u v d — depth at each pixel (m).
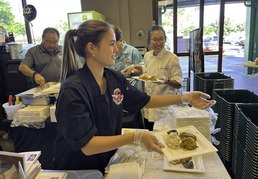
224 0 3.94
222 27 4.05
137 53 2.60
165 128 1.19
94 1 3.88
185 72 4.02
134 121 1.70
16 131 1.89
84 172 0.90
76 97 0.82
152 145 0.80
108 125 0.96
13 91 3.13
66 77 0.93
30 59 2.38
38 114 1.73
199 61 2.73
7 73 3.09
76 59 0.94
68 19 3.41
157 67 2.03
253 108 1.53
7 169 0.75
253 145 1.20
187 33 4.11
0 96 3.16
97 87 0.93
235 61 5.20
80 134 0.78
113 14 3.90
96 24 0.86
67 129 0.79
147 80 1.88
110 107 0.98
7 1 3.93
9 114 1.90
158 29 1.99
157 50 2.01
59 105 0.83
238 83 4.54
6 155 0.77
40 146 1.87
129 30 3.94
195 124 1.17
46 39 2.30
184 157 0.88
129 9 3.89
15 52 3.08
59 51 2.38
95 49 0.87
